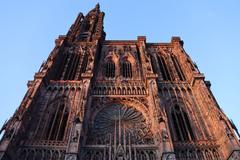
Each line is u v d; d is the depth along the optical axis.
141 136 40.50
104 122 43.81
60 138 40.41
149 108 45.03
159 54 63.91
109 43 68.12
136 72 55.94
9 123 38.12
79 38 74.75
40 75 49.66
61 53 62.25
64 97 48.19
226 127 37.75
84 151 36.97
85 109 42.81
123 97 48.09
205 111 43.78
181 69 57.88
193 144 38.19
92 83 50.91
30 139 38.50
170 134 37.69
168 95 48.91
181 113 45.28
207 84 52.12
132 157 36.31
